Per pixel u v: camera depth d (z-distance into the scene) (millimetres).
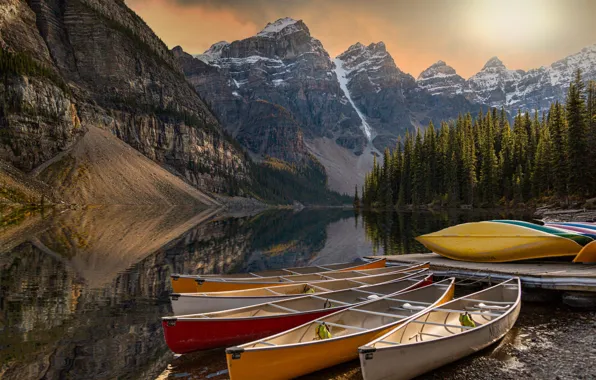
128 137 176125
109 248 31516
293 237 47531
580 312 14117
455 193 98438
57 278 19750
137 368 9477
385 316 11734
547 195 78500
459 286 18906
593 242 17250
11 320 12977
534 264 19250
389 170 136000
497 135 115188
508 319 11133
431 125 118688
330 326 10172
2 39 134625
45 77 128750
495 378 8883
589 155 63875
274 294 14312
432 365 8742
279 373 8156
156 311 14352
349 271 18375
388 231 50250
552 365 9469
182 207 136625
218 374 9242
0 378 8719
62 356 10062
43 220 55625
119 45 195750
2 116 111312
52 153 124938
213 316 10641
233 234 50000
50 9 178500
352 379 9000
